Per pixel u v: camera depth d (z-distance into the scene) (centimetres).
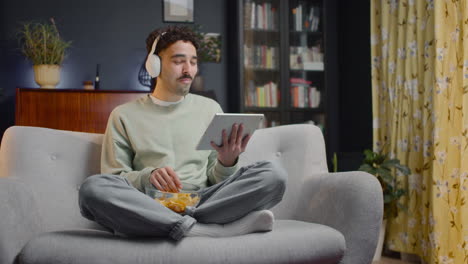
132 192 152
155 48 203
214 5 476
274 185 160
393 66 374
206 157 205
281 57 465
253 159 219
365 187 169
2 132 427
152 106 205
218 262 145
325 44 475
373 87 394
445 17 319
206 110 212
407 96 357
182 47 199
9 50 429
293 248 154
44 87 401
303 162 210
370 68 439
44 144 204
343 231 170
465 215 297
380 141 392
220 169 185
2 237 142
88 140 211
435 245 313
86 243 143
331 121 491
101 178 155
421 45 346
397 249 360
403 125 359
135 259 141
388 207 354
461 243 300
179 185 170
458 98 311
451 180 311
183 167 199
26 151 199
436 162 317
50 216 190
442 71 319
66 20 441
